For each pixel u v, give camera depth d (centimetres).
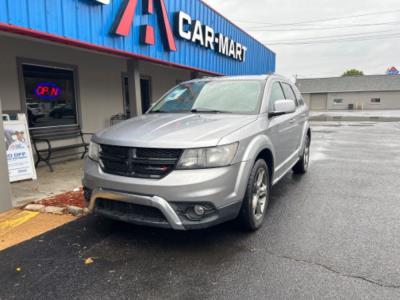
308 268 302
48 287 277
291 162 554
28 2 492
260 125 396
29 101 739
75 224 410
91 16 614
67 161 814
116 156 337
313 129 1808
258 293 266
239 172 337
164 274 295
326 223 408
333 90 5206
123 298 261
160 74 1248
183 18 909
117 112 1011
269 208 464
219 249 341
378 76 5188
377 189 564
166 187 305
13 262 318
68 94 840
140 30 753
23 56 708
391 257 321
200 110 442
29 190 550
